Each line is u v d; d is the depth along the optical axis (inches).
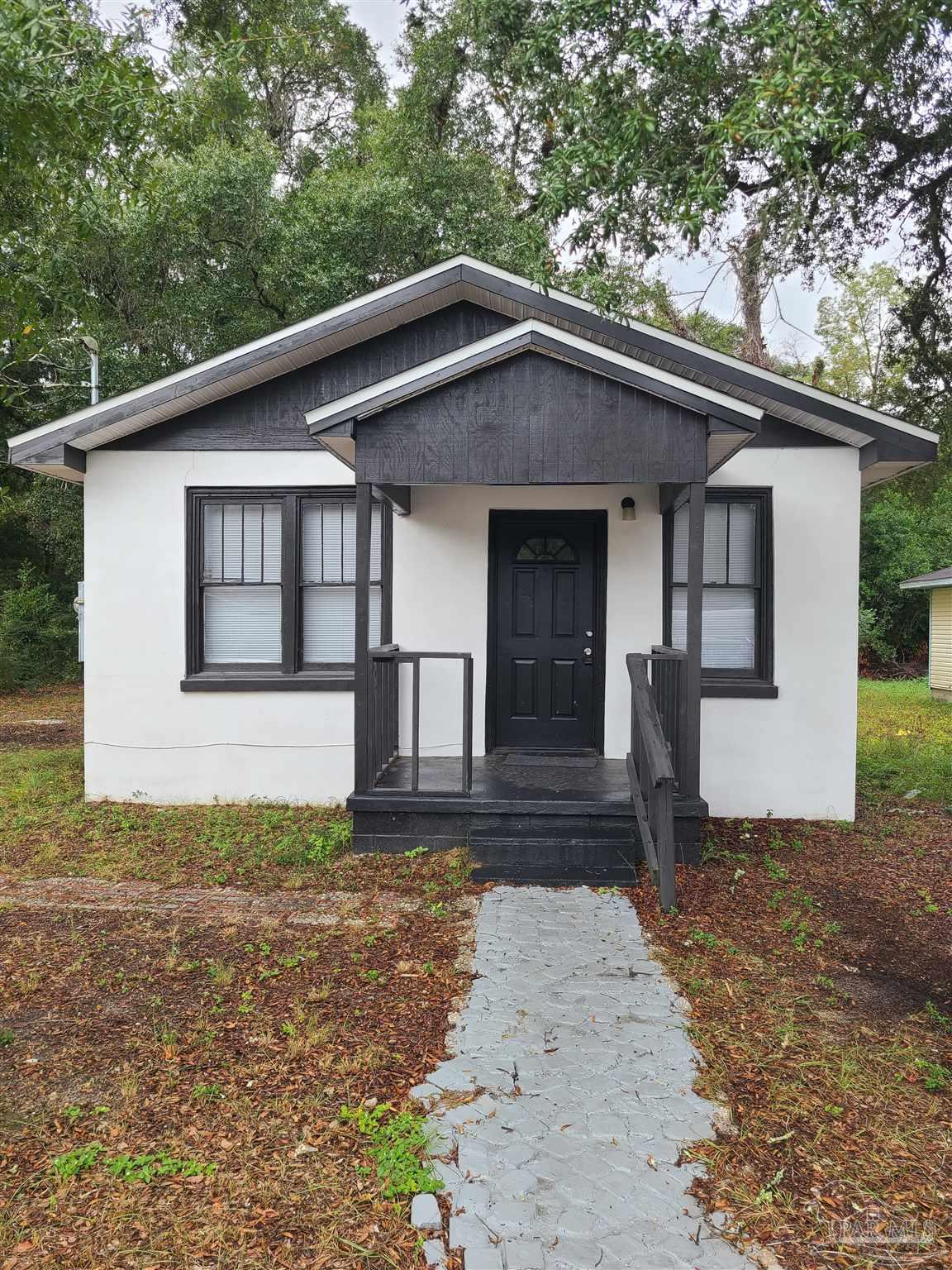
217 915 202.1
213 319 620.1
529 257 196.1
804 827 282.4
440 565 304.5
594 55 216.2
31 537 839.7
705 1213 102.4
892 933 194.5
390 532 301.0
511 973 168.9
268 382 303.0
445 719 306.7
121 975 168.2
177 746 305.7
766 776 291.6
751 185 355.6
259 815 288.2
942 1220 102.1
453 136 650.2
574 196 182.1
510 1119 120.1
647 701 223.0
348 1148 114.1
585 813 234.8
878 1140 117.6
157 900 213.8
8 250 200.7
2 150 150.5
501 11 271.0
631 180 181.5
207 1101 125.1
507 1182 106.9
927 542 923.4
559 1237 97.6
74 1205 103.7
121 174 171.9
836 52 171.3
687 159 199.6
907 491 506.9
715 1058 138.3
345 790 302.0
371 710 248.8
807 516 290.0
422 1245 96.9
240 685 303.1
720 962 176.7
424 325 299.1
